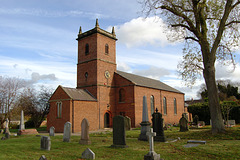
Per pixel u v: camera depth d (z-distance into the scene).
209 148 11.28
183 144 13.11
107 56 35.19
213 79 16.77
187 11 18.44
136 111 32.91
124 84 34.47
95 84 32.38
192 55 20.33
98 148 12.20
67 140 15.43
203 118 38.72
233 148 11.01
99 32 33.81
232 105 34.59
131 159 9.45
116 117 12.88
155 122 15.45
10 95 40.00
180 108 50.38
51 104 30.06
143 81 40.69
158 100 40.78
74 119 27.30
